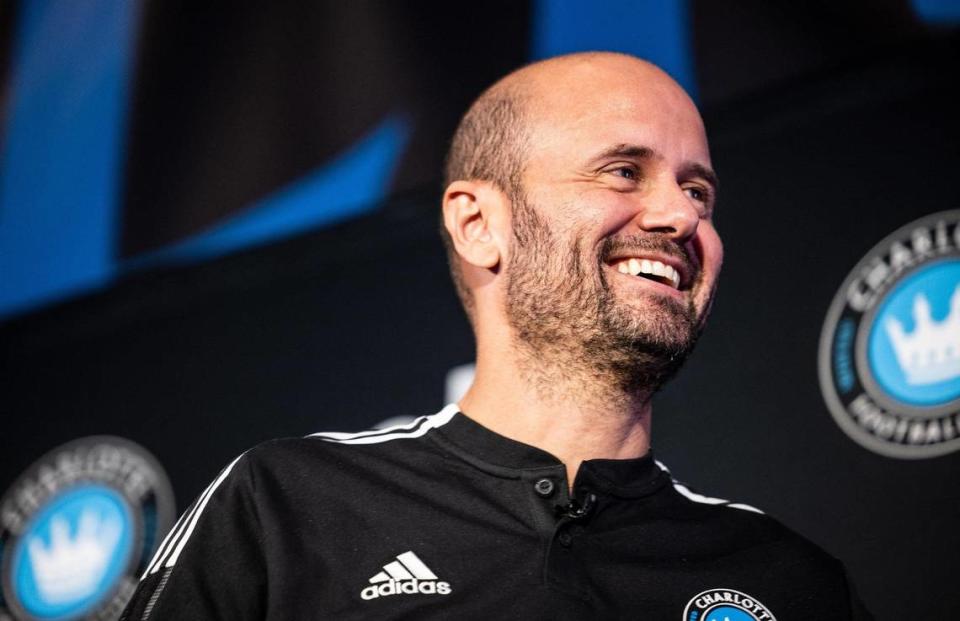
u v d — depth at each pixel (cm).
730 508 254
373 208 467
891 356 334
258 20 505
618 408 241
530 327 242
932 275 335
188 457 485
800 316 359
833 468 335
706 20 409
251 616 215
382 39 477
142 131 523
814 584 240
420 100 465
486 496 228
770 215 380
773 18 396
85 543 483
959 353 321
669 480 253
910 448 323
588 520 229
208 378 498
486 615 206
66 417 527
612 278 239
